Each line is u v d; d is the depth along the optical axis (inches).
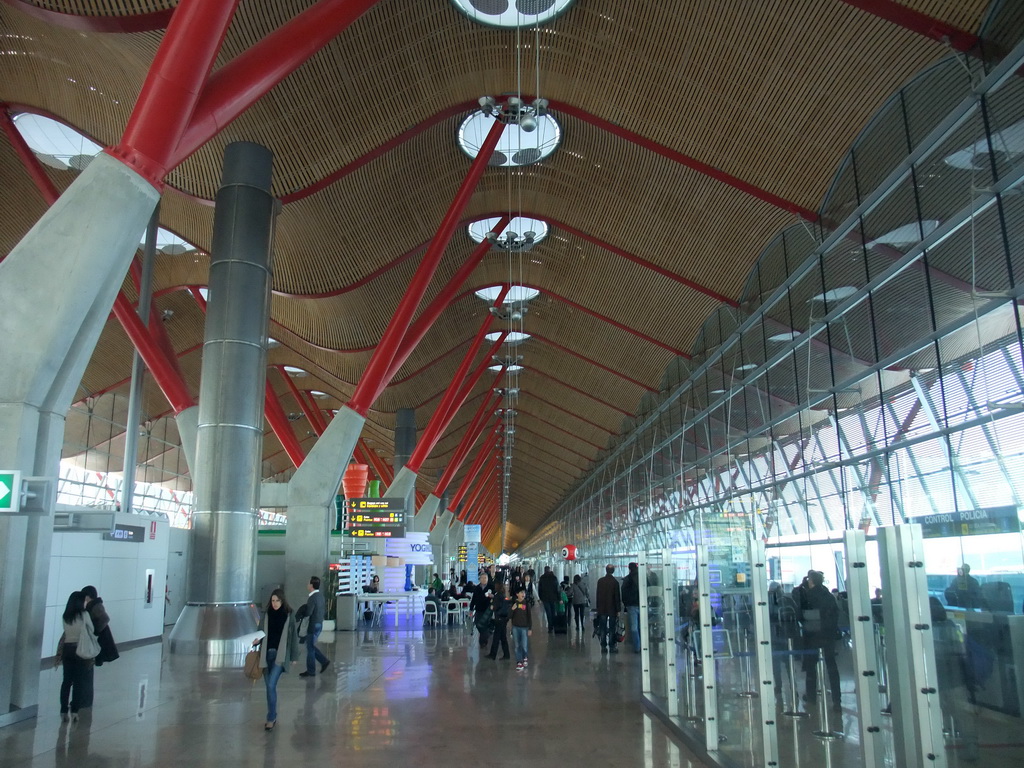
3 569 366.3
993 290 409.7
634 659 639.8
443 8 658.8
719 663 308.5
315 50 482.6
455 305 1337.4
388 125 730.2
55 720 372.8
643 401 1355.8
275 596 362.9
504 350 1620.3
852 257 568.1
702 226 816.9
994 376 405.4
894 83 529.3
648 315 1066.7
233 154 689.0
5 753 308.0
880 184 534.9
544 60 705.0
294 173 723.4
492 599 686.5
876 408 526.9
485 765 295.1
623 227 908.0
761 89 610.9
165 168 409.1
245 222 675.4
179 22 403.5
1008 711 166.4
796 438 655.8
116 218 386.9
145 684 485.1
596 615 797.2
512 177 943.0
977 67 454.9
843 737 209.6
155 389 1529.3
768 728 253.1
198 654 617.0
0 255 948.0
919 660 178.4
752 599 264.8
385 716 387.9
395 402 1688.0
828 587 218.8
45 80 724.0
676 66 642.2
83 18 531.2
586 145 832.9
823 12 528.7
